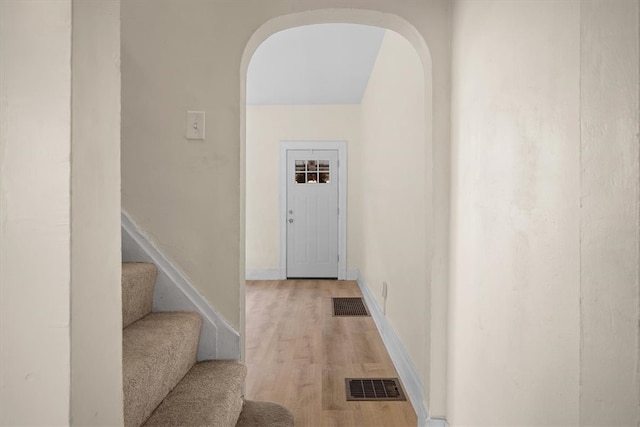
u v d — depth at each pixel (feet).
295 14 7.71
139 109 7.77
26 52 2.66
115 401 3.21
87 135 2.83
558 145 3.93
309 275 25.85
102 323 3.03
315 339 14.17
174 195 7.77
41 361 2.67
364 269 21.34
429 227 7.87
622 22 3.00
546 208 4.15
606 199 3.19
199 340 7.73
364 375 11.18
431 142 7.66
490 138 5.61
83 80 2.78
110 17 3.10
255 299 20.26
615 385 3.07
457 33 7.11
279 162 25.54
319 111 25.35
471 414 6.25
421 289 9.24
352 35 14.58
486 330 5.70
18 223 2.67
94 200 2.92
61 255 2.65
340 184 25.36
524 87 4.63
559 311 3.89
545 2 4.18
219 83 7.72
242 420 7.59
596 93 3.32
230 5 7.71
